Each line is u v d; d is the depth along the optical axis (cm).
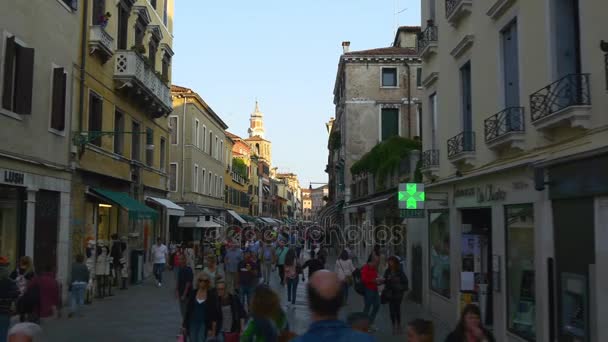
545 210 864
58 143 1641
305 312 1516
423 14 1723
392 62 3638
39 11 1505
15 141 1384
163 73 2872
